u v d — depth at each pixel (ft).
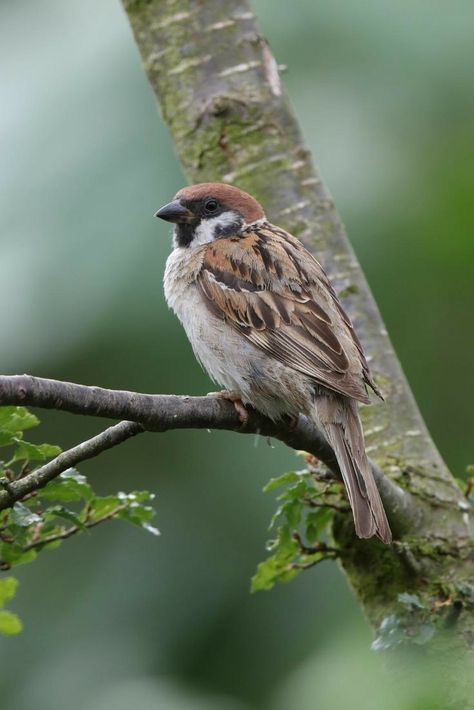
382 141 42.45
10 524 25.38
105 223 40.78
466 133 42.45
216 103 34.40
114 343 40.14
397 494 30.63
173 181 40.91
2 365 39.86
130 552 40.32
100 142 41.55
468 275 42.80
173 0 34.65
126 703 38.06
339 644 35.17
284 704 31.04
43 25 43.88
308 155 34.58
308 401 30.53
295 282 32.14
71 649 39.32
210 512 40.50
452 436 43.21
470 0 42.78
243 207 33.86
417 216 42.27
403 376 33.50
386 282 42.80
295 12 42.65
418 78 42.45
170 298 33.55
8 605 39.81
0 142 41.96
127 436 25.59
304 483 29.01
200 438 41.14
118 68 42.34
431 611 29.45
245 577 39.68
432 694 25.46
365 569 31.17
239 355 31.53
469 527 31.35
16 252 40.65
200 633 39.47
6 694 38.83
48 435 42.24
